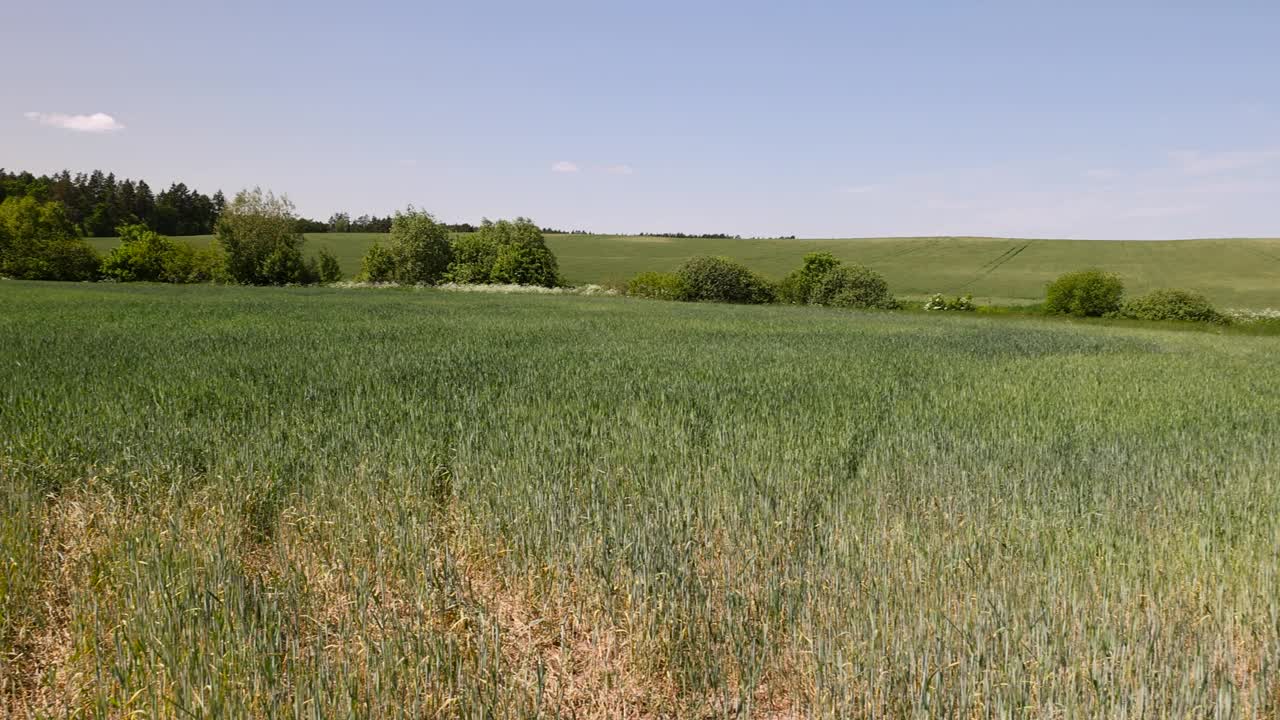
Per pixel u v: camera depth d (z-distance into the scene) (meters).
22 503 5.57
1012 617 4.09
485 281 73.31
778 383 12.97
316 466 6.59
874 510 5.94
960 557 4.89
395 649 3.78
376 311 32.62
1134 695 3.45
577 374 13.31
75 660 3.90
